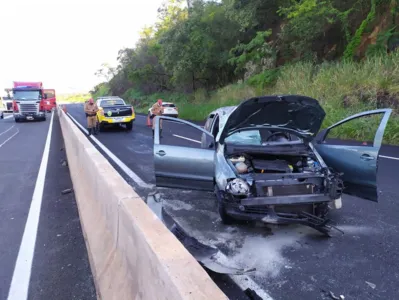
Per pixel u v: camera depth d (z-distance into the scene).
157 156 4.69
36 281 3.04
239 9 22.06
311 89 14.94
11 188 6.20
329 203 4.13
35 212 4.83
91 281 3.01
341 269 3.23
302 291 2.89
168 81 38.75
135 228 2.14
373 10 15.68
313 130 4.66
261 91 20.00
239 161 4.43
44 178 6.89
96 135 14.95
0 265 3.35
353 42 16.12
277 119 4.52
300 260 3.43
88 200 4.06
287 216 3.89
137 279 2.05
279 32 22.03
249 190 3.89
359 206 5.00
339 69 14.67
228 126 4.47
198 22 26.03
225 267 2.95
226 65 27.52
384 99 12.05
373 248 3.64
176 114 22.81
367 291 2.87
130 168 7.85
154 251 1.79
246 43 25.55
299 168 4.52
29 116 25.41
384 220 4.43
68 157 8.05
